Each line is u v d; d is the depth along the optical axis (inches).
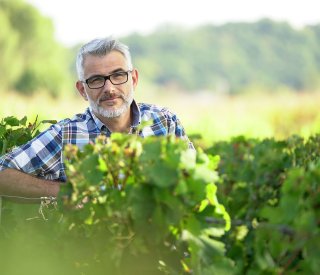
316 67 7332.7
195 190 133.6
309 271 134.0
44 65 3572.8
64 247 155.2
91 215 143.3
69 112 1131.3
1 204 194.7
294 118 1093.1
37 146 188.5
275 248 134.4
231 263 141.3
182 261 147.4
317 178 130.6
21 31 3516.2
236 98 2174.0
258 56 7288.4
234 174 252.4
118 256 140.6
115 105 189.9
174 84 6796.3
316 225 128.3
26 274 162.6
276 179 197.8
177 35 7091.5
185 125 947.3
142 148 138.6
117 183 143.9
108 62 188.9
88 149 146.6
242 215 201.8
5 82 3400.6
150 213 133.8
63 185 145.3
